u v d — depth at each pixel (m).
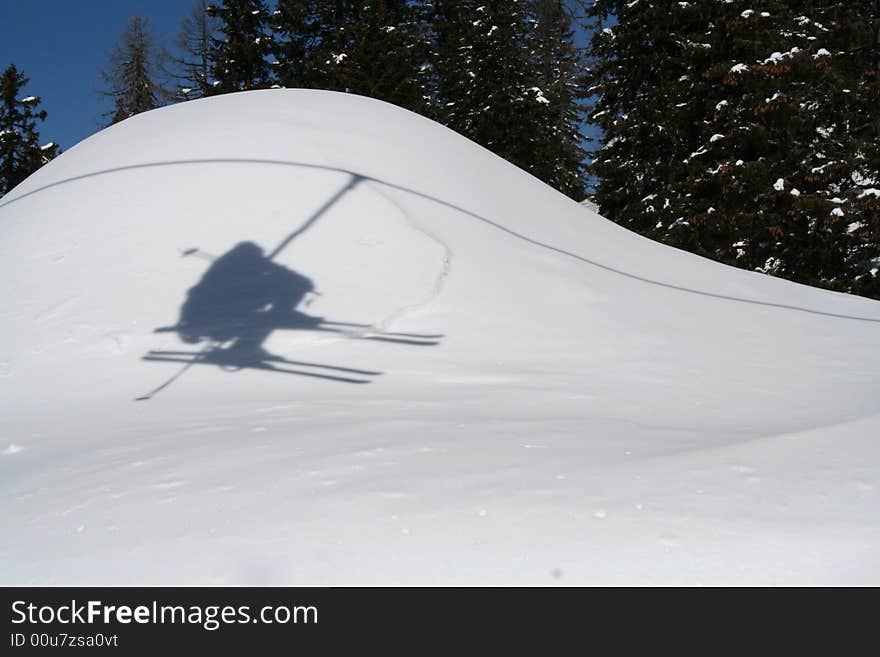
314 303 6.86
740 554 2.32
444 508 2.71
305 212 7.95
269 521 2.68
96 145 9.93
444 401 5.02
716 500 2.74
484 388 5.42
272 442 3.90
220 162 8.60
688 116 21.78
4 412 5.45
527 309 7.32
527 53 32.50
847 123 21.12
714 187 20.47
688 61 21.89
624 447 3.56
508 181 10.85
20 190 9.93
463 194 9.27
